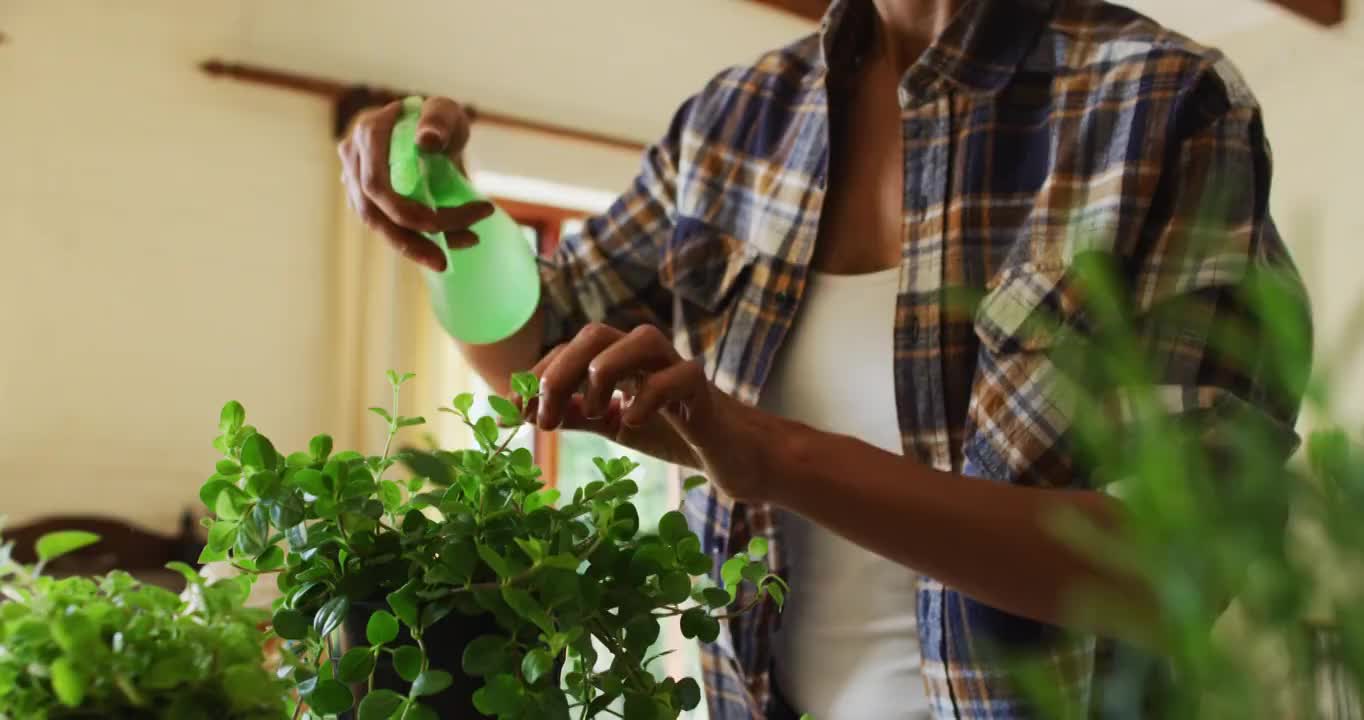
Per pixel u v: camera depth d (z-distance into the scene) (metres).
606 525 0.57
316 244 3.47
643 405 0.65
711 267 1.03
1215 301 0.71
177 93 3.24
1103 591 0.27
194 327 3.26
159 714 0.44
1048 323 0.78
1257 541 0.23
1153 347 0.63
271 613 0.54
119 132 3.16
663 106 4.21
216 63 3.27
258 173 3.37
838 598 0.91
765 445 0.69
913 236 0.91
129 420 3.16
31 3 3.05
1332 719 0.22
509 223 0.89
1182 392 0.60
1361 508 0.23
